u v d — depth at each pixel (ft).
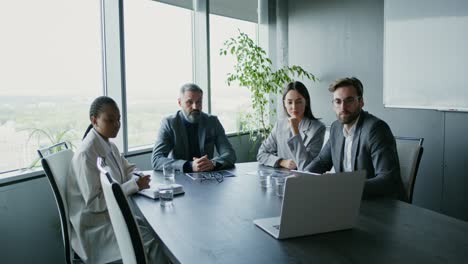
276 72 14.05
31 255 8.61
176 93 13.12
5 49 8.52
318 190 4.56
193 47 13.76
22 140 8.88
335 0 13.48
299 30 14.70
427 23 10.88
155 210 5.79
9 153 8.63
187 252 4.22
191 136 10.03
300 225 4.57
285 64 15.26
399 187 6.70
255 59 13.88
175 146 9.71
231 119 15.19
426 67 11.00
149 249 6.49
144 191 6.79
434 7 10.69
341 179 4.64
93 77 10.65
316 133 9.53
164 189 6.48
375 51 12.51
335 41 13.60
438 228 4.83
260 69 14.35
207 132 10.05
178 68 13.19
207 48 13.52
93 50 10.63
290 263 3.90
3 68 8.49
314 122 9.70
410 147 7.95
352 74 13.20
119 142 11.07
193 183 7.45
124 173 8.04
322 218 4.66
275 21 15.47
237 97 15.34
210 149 10.12
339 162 7.72
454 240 4.43
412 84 11.37
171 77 12.91
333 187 4.62
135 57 11.57
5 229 8.04
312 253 4.14
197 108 9.77
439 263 3.85
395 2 11.55
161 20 12.43
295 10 14.75
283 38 15.23
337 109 7.39
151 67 12.13
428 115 11.31
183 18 13.32
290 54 15.07
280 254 4.12
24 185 8.43
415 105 11.37
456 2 10.23
